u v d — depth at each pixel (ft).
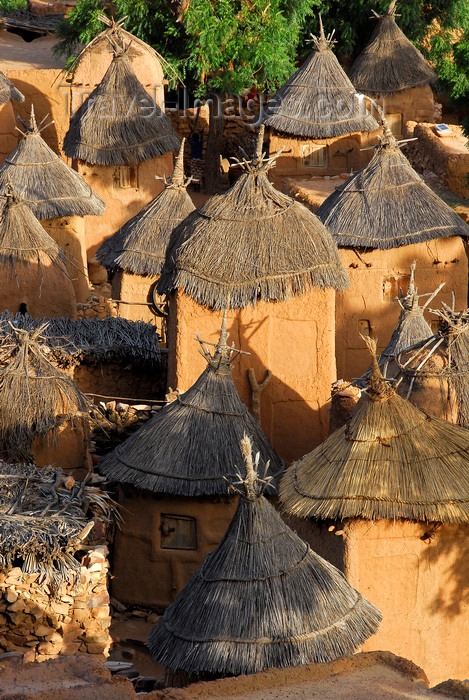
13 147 476.54
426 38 548.31
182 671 180.65
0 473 209.26
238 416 242.78
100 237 438.40
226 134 524.93
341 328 345.31
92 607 191.01
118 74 440.45
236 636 176.14
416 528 199.82
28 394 238.89
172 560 241.14
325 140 450.30
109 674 144.05
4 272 324.19
